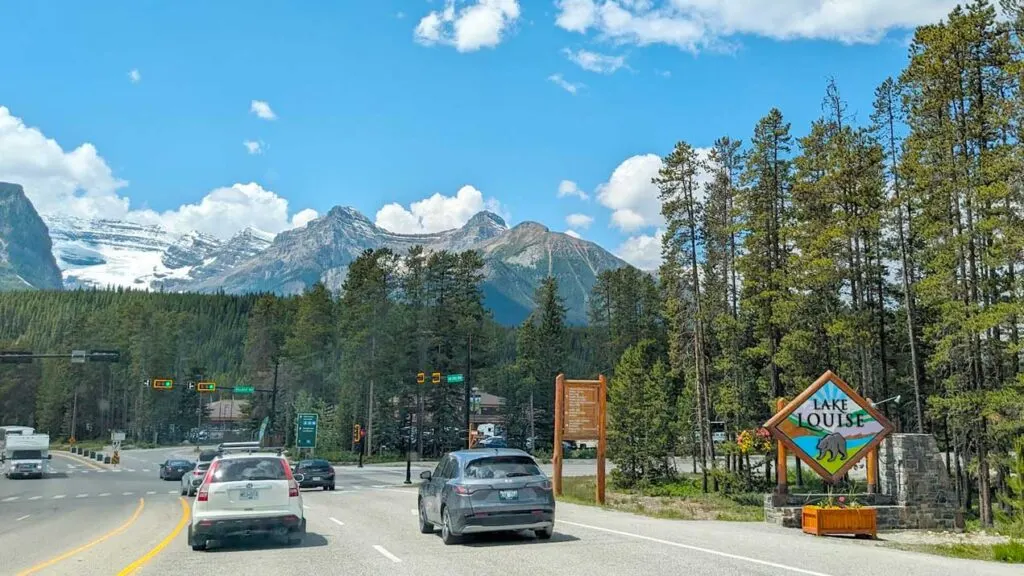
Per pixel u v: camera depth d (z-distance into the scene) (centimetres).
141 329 13538
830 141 4303
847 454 1991
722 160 5250
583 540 1483
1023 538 1647
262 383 11869
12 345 15812
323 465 3909
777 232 4450
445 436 9388
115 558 1387
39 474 5819
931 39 3481
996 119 3064
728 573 1055
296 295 14725
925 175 3519
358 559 1287
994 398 3170
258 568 1214
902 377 5206
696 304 5003
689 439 6012
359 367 9050
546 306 10850
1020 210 3038
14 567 1325
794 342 4162
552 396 10506
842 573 1064
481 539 1547
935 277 3453
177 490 4397
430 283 9731
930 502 1966
